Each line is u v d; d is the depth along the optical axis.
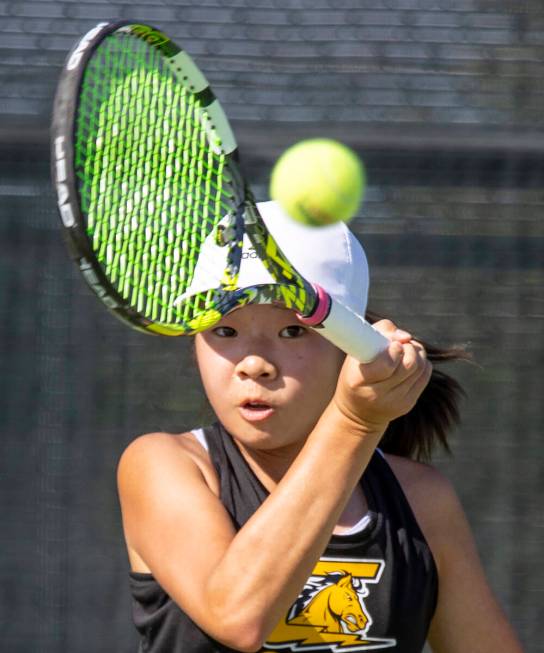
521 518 12.75
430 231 12.58
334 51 12.34
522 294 12.62
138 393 12.67
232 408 6.56
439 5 12.33
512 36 12.34
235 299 5.93
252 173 12.29
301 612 6.60
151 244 5.82
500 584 12.72
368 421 5.77
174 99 6.07
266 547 5.71
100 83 5.63
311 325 5.74
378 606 6.74
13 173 12.52
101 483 12.69
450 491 7.30
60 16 12.35
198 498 6.45
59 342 12.65
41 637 12.60
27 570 12.65
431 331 12.60
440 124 12.41
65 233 5.29
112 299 5.53
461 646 7.25
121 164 5.73
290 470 5.84
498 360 12.71
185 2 12.34
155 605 6.65
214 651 6.49
